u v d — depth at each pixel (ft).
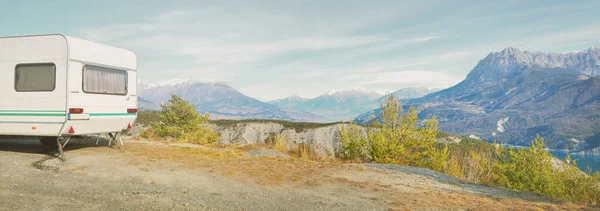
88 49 33.81
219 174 29.01
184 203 19.58
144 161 32.89
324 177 30.25
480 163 41.01
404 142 52.70
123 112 38.78
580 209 23.11
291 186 26.40
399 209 21.03
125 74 39.06
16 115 33.12
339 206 21.18
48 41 32.07
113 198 19.97
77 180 24.34
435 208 21.68
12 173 25.14
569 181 58.44
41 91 32.27
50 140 38.75
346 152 53.16
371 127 55.52
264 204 20.72
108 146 41.09
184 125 99.14
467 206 22.58
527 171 63.87
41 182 23.15
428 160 51.24
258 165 34.12
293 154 47.83
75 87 32.27
